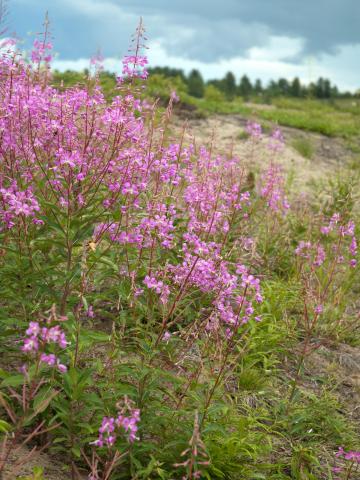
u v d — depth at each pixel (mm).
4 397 3314
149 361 3463
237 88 49531
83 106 4074
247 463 3652
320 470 3904
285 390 4633
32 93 4219
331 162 12430
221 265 3850
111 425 2730
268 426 4137
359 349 5434
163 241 3930
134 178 4184
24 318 3855
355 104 23547
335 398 4598
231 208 5305
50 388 3125
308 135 14523
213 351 4152
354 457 3646
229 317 3703
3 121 3945
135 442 3215
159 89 13867
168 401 3699
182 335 4121
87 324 4426
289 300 5609
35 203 3516
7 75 4297
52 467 3135
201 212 4809
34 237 3967
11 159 3936
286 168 10742
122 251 4258
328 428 4285
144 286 4176
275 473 3760
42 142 4062
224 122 13367
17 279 3793
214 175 5590
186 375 3877
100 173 3918
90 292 4133
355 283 6691
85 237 3721
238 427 3691
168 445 3240
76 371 3162
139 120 4414
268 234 6602
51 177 4137
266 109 18047
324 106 23094
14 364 3799
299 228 7172
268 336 4961
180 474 3344
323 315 5559
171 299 4223
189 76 46000
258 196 7176
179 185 5430
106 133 4098
